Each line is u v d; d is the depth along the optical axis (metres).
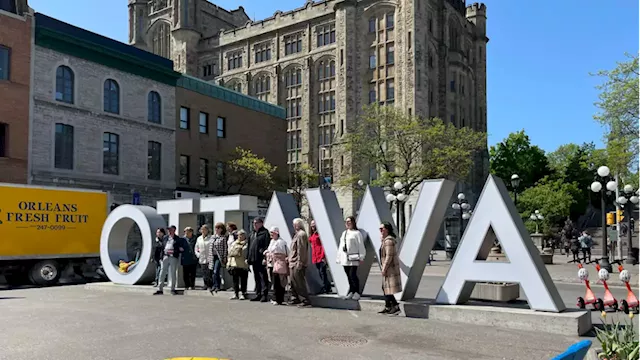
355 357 7.64
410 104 57.00
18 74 27.66
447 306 10.73
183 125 38.38
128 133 33.53
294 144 66.25
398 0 58.94
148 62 34.72
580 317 9.33
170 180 36.38
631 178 31.64
